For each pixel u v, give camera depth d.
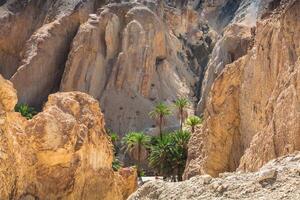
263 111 23.66
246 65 27.45
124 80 73.88
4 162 17.55
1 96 19.58
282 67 21.59
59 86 75.12
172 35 85.81
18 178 18.53
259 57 25.23
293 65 19.42
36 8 83.44
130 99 72.50
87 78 73.38
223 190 8.84
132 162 61.78
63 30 78.12
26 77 72.88
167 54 80.75
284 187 8.44
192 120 51.81
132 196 9.84
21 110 62.03
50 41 75.94
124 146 62.06
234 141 28.42
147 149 59.00
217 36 93.56
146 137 58.28
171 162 48.91
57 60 76.75
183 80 81.44
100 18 77.25
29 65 73.31
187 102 70.31
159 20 80.00
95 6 83.00
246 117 26.55
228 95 28.88
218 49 65.50
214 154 28.72
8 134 18.44
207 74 67.25
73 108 24.08
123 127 70.12
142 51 75.88
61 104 23.92
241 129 27.53
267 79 23.78
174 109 72.19
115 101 72.12
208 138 29.44
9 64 79.06
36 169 20.22
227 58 61.78
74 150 21.77
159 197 9.38
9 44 79.50
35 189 19.84
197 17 92.88
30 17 82.62
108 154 26.02
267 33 24.89
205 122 31.56
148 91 74.69
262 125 22.75
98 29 76.31
